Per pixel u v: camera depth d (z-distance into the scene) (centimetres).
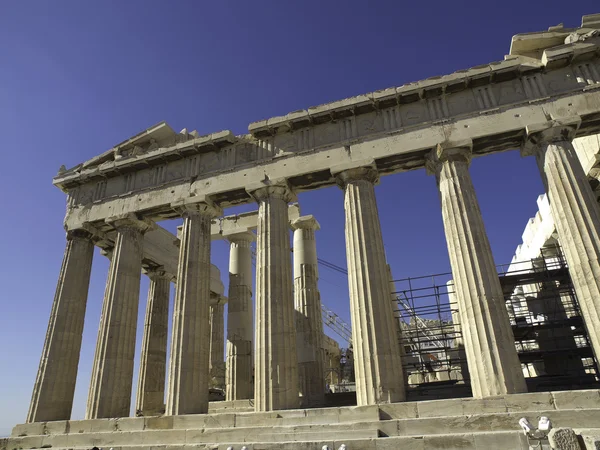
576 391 1351
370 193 1916
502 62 1870
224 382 3216
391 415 1484
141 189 2331
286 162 2061
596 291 1503
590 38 1791
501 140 1845
